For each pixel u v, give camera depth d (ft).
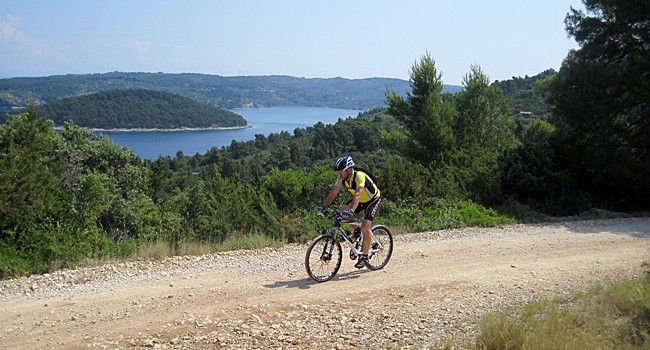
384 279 26.35
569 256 32.35
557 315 19.02
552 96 67.46
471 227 43.96
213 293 23.82
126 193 45.11
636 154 64.95
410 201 49.21
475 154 63.62
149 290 24.43
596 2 67.46
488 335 17.44
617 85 61.36
